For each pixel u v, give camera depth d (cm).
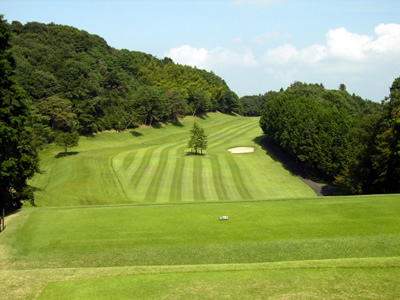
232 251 2055
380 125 5141
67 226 2591
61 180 5978
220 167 7475
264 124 10550
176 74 17512
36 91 10288
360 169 5169
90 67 13325
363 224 2427
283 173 7362
